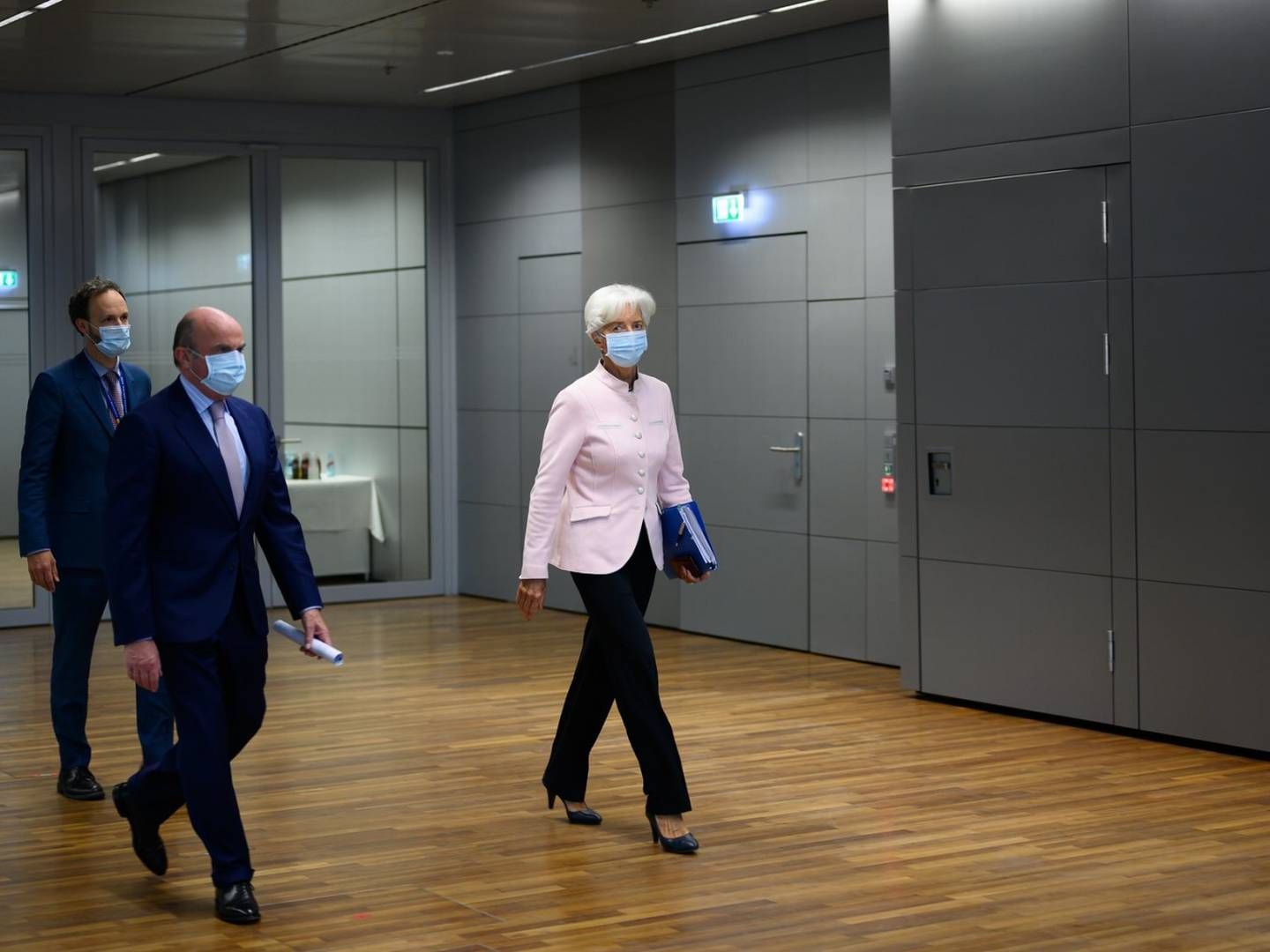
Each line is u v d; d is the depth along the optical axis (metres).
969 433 7.10
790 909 4.31
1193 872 4.63
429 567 11.44
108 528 4.12
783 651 8.95
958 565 7.20
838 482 8.66
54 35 8.51
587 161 10.20
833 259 8.61
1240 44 6.03
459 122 11.22
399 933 4.14
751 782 5.81
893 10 7.30
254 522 4.34
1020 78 6.81
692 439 9.57
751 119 9.05
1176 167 6.26
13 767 6.18
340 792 5.72
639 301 4.93
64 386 5.45
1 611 10.09
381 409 11.20
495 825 5.23
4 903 4.45
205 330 4.18
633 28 8.59
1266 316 5.99
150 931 4.19
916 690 7.46
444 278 11.34
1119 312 6.49
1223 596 6.19
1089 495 6.65
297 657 8.82
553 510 4.91
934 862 4.75
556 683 7.96
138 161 10.38
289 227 10.83
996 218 6.93
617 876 4.63
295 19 8.25
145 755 5.50
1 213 10.03
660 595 9.95
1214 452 6.19
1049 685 6.86
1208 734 6.27
